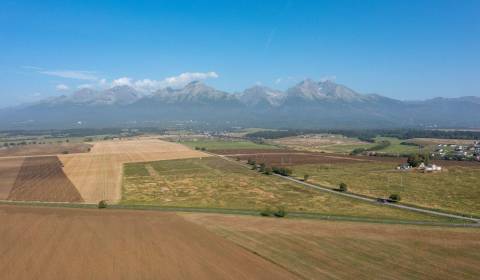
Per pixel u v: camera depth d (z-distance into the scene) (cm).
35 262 5106
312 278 4731
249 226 7088
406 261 5384
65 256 5325
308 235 6519
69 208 9100
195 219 7619
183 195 10869
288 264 5194
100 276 4669
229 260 5269
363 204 9725
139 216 7844
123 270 4850
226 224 7225
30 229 6650
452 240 6341
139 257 5312
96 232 6488
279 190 11594
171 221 7369
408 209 9194
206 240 6147
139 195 10862
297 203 9831
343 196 10719
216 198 10450
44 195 10900
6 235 6284
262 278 4678
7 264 5044
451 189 11619
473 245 6100
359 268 5109
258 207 9406
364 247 5941
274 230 6825
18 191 11475
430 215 8612
